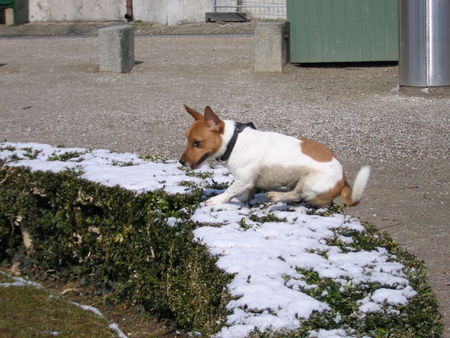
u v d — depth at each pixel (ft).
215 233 8.91
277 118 18.81
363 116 18.93
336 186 9.86
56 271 11.25
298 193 9.96
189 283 8.37
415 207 13.28
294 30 24.32
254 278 7.66
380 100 20.47
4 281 10.77
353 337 6.82
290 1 24.18
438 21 20.39
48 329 9.03
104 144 16.97
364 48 24.08
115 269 10.17
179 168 11.85
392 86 21.86
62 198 10.85
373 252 8.49
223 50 27.27
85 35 32.27
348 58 24.20
